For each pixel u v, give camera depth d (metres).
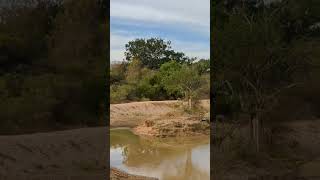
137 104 40.69
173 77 39.53
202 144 25.67
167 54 76.88
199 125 29.84
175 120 30.69
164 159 20.44
